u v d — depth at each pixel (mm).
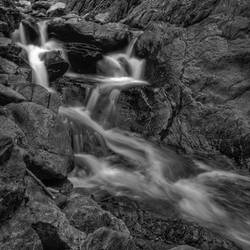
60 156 8266
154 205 8500
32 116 8484
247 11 15758
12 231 4965
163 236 7164
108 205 8031
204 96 13812
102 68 17797
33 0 31391
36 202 5789
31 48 16422
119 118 13828
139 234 7117
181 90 14367
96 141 11289
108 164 10523
